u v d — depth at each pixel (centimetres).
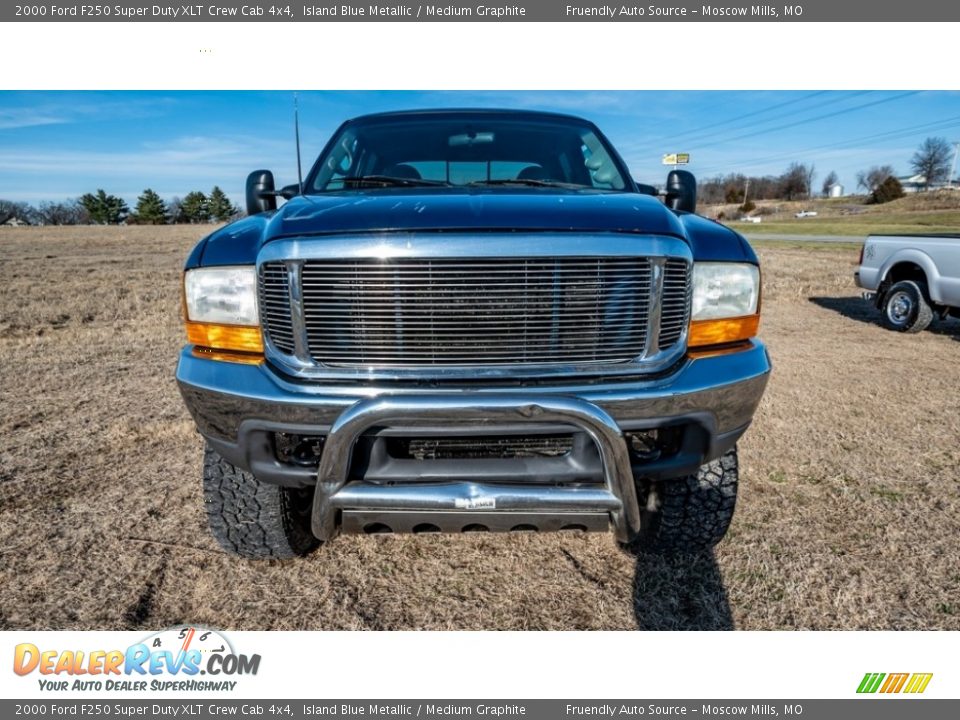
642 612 213
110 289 1123
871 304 934
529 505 172
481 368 173
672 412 179
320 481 173
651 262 174
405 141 299
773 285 1132
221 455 194
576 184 276
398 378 173
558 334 173
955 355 584
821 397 442
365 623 209
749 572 230
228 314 190
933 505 278
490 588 226
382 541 256
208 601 218
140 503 282
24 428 377
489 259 167
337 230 170
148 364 554
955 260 642
